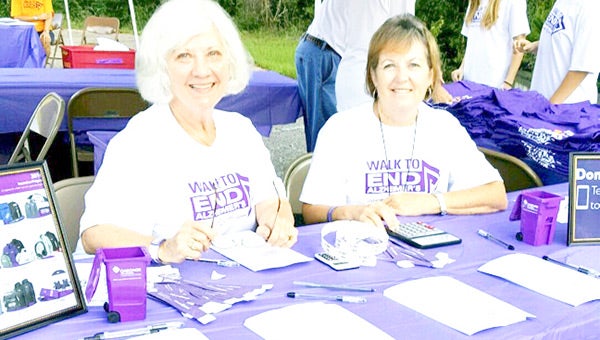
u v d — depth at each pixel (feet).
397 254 4.96
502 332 3.68
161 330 3.58
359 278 4.47
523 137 8.30
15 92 11.51
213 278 4.40
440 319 3.79
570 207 5.25
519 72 16.31
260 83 13.30
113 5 28.73
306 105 13.08
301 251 5.03
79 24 29.35
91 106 10.95
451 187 6.83
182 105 5.58
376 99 6.66
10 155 12.49
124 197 5.24
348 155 6.52
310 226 5.69
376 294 4.19
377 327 3.69
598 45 9.40
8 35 19.25
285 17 25.53
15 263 3.61
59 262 3.80
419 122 6.63
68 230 5.90
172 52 5.37
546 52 10.25
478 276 4.56
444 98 9.37
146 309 3.84
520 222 5.49
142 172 5.38
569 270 4.66
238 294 4.09
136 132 5.47
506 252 5.08
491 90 9.75
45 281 3.70
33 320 3.58
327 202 6.40
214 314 3.81
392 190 6.54
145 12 28.25
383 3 11.18
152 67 5.44
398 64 6.22
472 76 12.48
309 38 12.59
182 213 5.47
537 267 4.66
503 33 11.89
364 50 11.50
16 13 23.24
